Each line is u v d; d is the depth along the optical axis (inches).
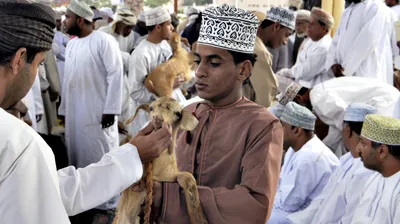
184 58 171.9
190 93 183.0
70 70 170.4
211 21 63.4
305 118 133.2
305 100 165.5
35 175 45.3
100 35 167.9
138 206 61.7
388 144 97.6
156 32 172.9
